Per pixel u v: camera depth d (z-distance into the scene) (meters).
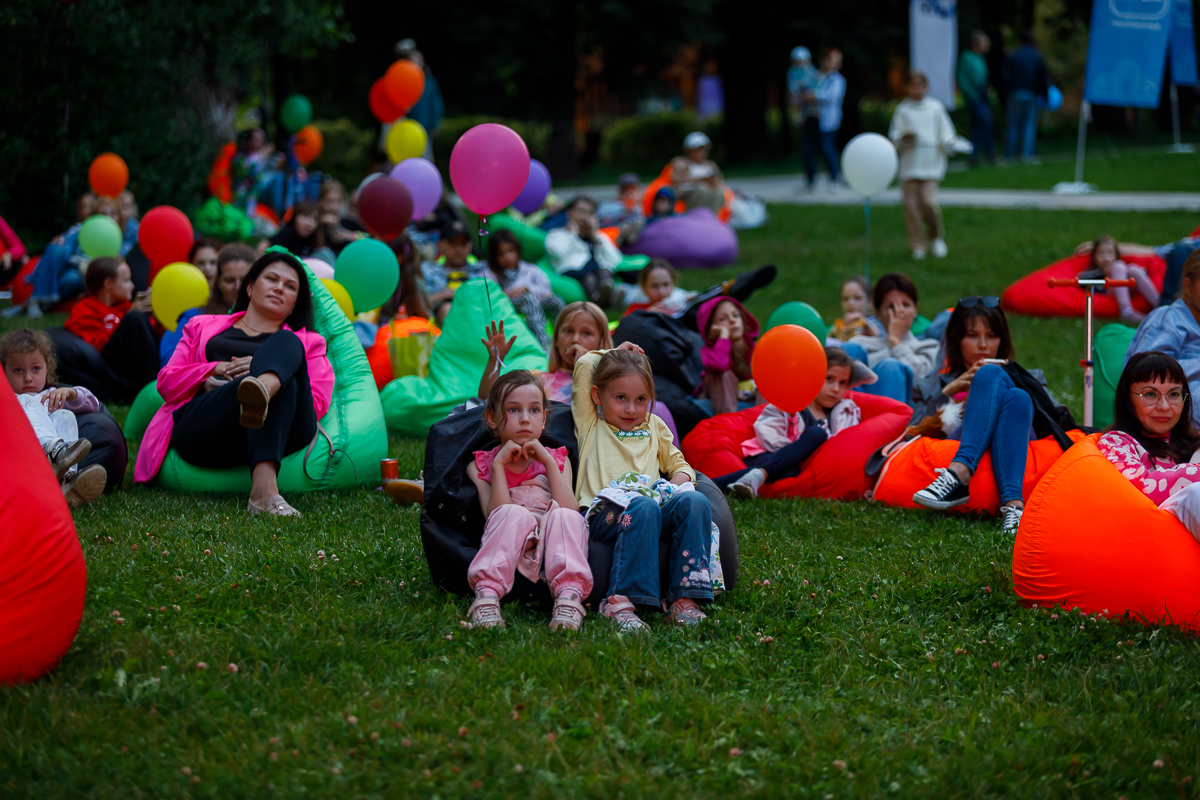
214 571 4.07
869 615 3.88
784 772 2.80
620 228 13.20
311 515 4.96
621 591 3.74
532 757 2.80
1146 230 13.48
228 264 6.60
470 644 3.47
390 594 3.93
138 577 3.98
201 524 4.73
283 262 5.62
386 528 4.76
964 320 5.54
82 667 3.24
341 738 2.88
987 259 12.52
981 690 3.30
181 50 13.50
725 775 2.76
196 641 3.40
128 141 12.62
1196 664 3.39
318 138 14.38
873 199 19.06
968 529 4.93
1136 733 3.00
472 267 9.17
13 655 3.06
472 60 25.77
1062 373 7.83
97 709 2.98
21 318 9.85
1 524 3.03
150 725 2.93
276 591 3.89
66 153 12.09
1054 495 3.93
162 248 8.07
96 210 10.60
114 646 3.36
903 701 3.22
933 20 18.69
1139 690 3.27
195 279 6.86
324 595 3.87
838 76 20.25
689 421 6.25
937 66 18.88
